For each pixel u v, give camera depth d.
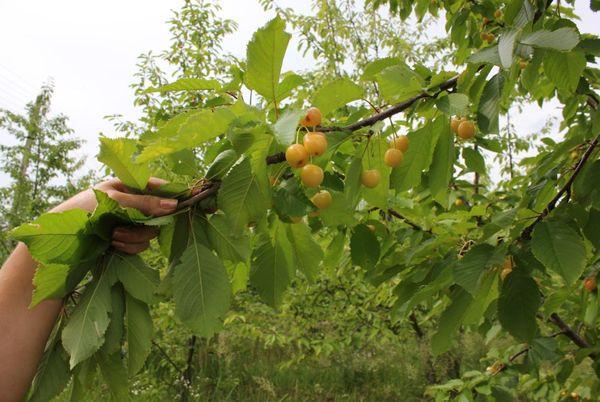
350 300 5.52
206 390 5.59
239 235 1.00
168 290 0.98
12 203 8.69
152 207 1.05
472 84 1.42
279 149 1.06
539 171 1.60
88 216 0.93
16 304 1.00
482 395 2.48
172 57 5.89
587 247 1.68
